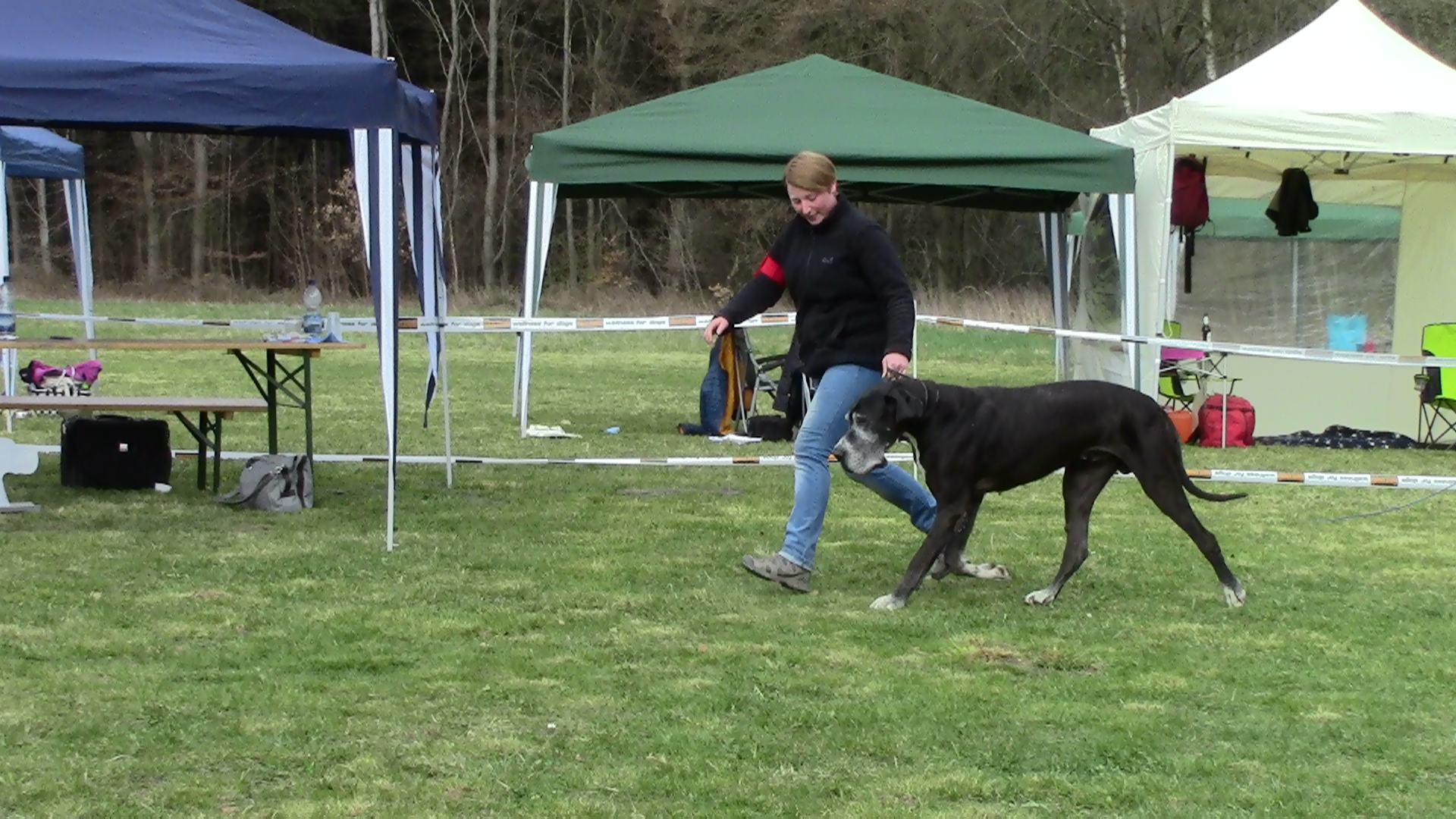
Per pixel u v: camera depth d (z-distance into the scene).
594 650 5.04
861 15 33.84
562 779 3.79
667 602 5.77
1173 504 5.75
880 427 5.46
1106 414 5.70
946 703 4.50
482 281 43.50
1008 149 10.18
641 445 10.94
